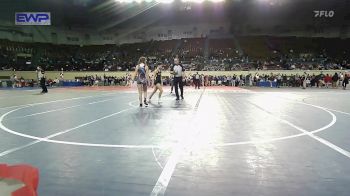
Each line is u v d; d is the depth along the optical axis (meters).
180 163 5.03
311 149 5.94
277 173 4.53
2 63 41.66
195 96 20.66
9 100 17.50
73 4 49.91
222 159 5.26
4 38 45.31
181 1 35.75
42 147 6.09
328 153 5.63
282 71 43.44
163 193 3.78
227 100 17.41
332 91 28.22
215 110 12.50
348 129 8.11
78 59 49.53
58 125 8.77
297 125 8.77
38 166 4.86
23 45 47.03
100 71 45.53
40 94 23.14
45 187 3.99
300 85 39.38
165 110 12.51
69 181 4.21
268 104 15.14
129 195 3.72
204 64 47.56
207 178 4.32
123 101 16.98
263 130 7.96
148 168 4.77
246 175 4.45
